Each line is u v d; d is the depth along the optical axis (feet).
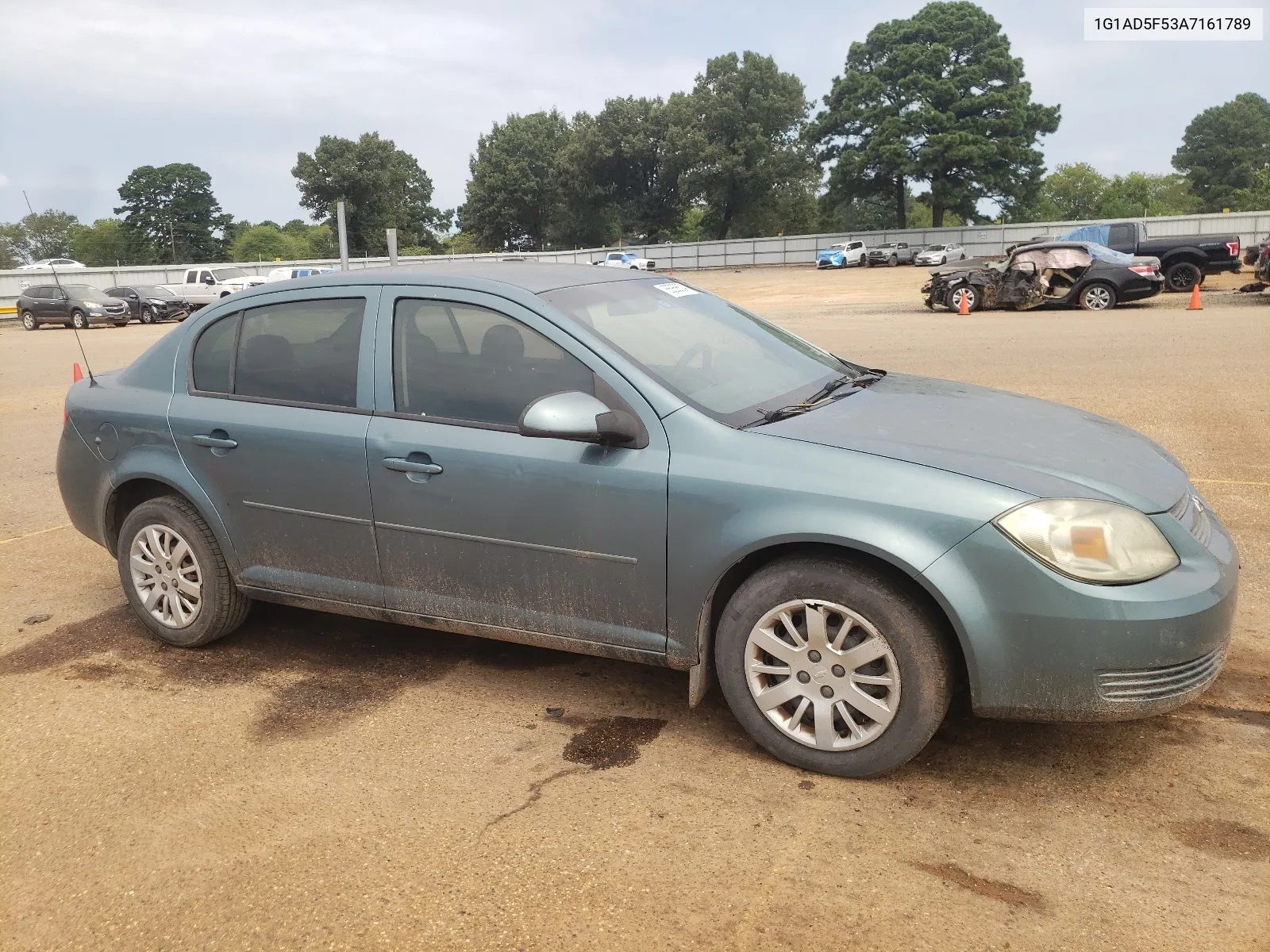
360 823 9.38
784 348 13.09
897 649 9.35
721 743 10.78
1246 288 72.28
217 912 8.17
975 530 8.97
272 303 13.00
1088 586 8.82
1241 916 7.63
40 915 8.25
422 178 348.18
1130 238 77.87
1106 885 8.07
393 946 7.64
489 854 8.79
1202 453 23.16
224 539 13.20
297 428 12.28
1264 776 9.66
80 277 155.84
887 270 179.42
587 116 279.08
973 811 9.26
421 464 11.37
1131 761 10.05
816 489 9.51
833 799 9.53
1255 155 323.16
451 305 11.67
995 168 226.99
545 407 10.02
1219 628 9.17
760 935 7.60
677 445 10.20
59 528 20.90
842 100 239.09
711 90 263.70
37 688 12.82
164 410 13.50
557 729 11.23
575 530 10.63
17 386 49.70
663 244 231.71
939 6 230.27
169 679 12.99
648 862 8.58
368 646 13.97
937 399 11.90
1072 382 34.30
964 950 7.37
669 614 10.40
